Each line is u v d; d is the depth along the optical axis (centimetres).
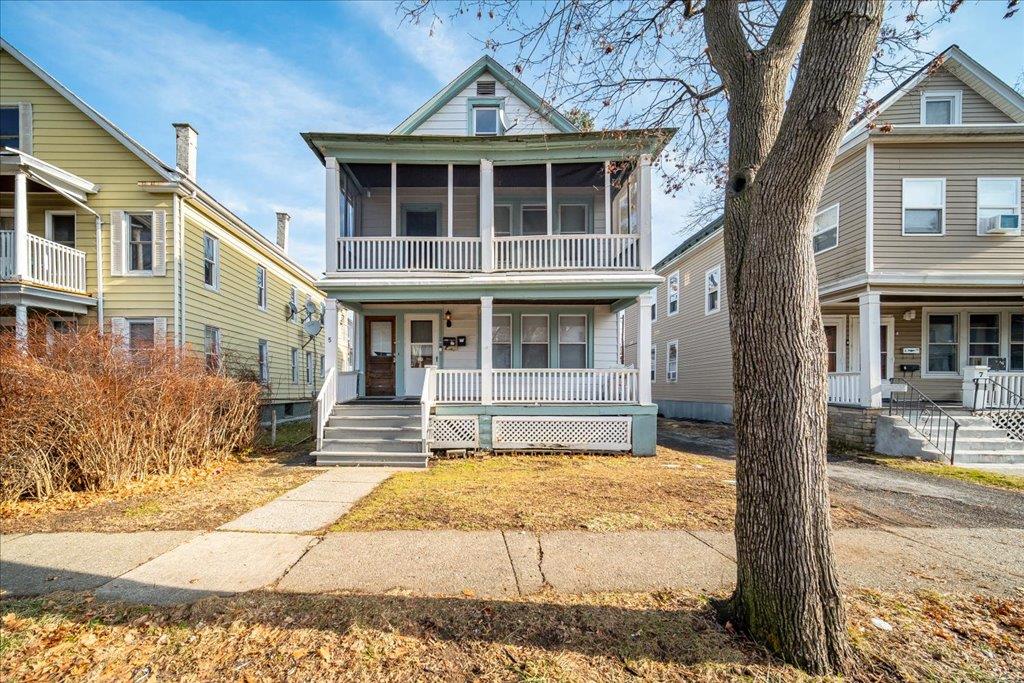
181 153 1240
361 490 644
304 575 366
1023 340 1220
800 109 255
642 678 243
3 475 574
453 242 1046
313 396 2069
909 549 427
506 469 802
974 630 290
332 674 248
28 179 977
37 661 262
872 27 244
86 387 627
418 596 330
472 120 1170
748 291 276
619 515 522
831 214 1150
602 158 1011
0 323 1035
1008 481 725
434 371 976
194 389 778
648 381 972
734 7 317
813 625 251
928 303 1173
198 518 516
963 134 1001
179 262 1140
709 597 326
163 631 289
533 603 319
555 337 1171
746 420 276
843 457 923
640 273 993
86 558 402
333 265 1006
